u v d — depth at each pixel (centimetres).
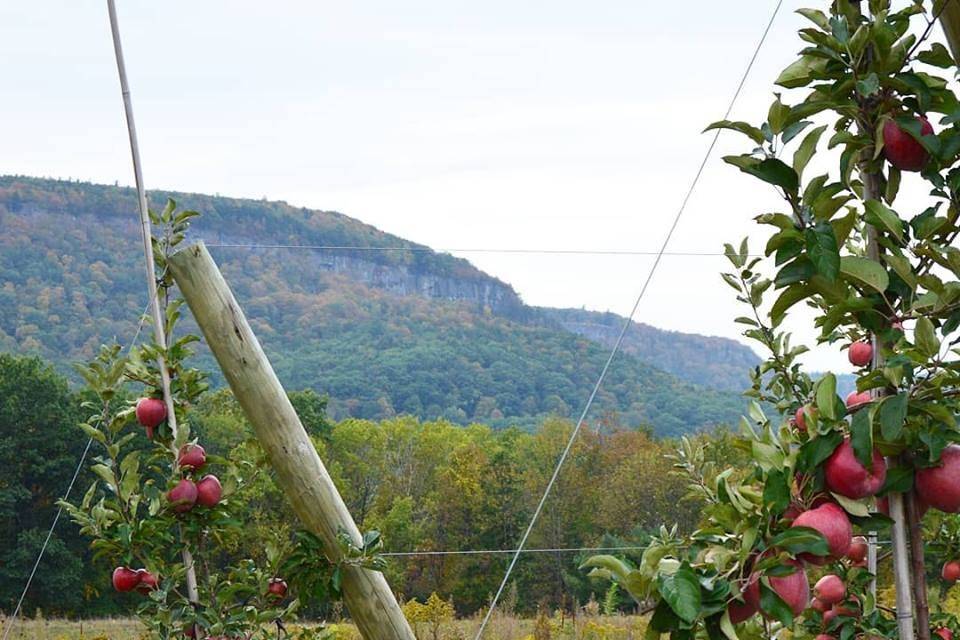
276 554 362
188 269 329
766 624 227
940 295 171
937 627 306
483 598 3969
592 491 4166
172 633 349
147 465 362
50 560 3928
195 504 357
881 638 268
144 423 355
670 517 3994
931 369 169
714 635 162
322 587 317
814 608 283
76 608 3928
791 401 372
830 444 167
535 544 4150
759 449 172
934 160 181
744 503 168
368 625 318
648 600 159
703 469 390
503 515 4328
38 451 4109
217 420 3578
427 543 4312
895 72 181
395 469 4784
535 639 1360
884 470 171
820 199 180
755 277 369
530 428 6450
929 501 173
